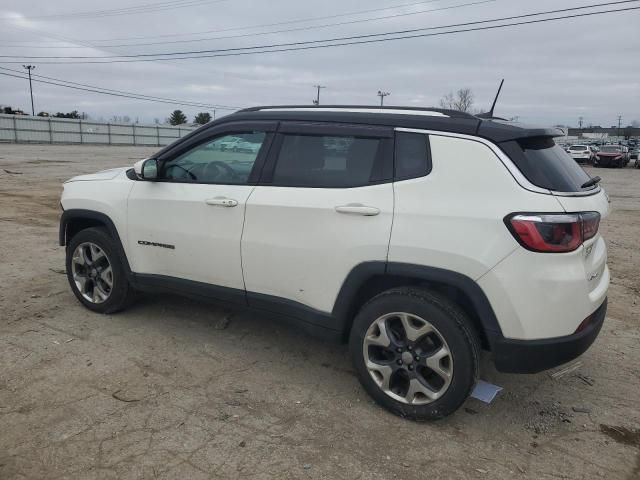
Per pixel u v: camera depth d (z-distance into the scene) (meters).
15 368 3.71
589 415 3.39
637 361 4.18
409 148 3.23
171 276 4.22
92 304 4.75
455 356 3.02
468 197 2.99
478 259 2.92
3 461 2.73
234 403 3.38
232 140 3.92
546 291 2.85
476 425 3.24
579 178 3.26
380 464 2.83
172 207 4.07
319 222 3.40
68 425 3.06
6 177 16.84
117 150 43.47
